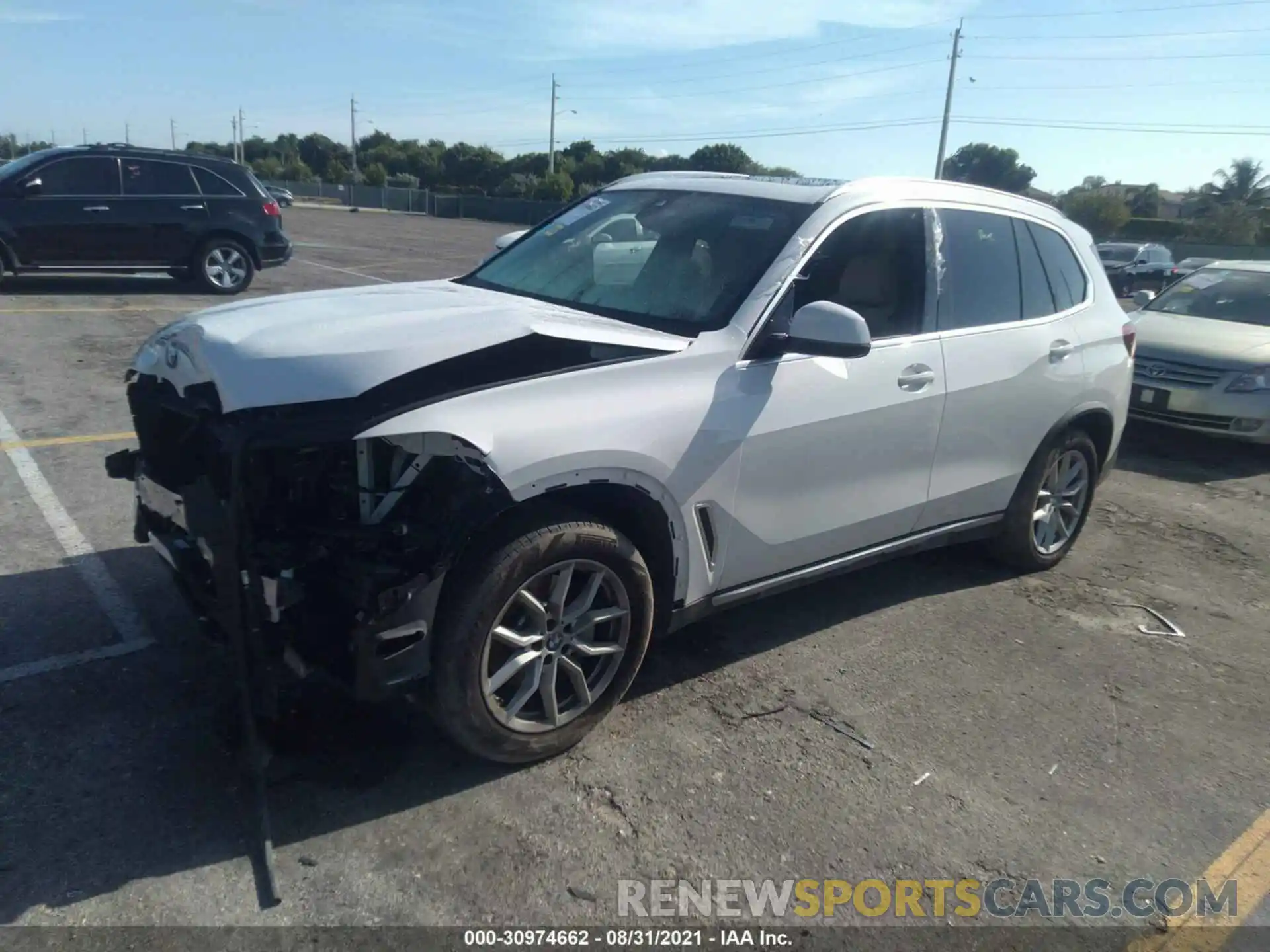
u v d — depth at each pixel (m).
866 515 4.13
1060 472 5.25
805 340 3.47
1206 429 8.35
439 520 2.91
